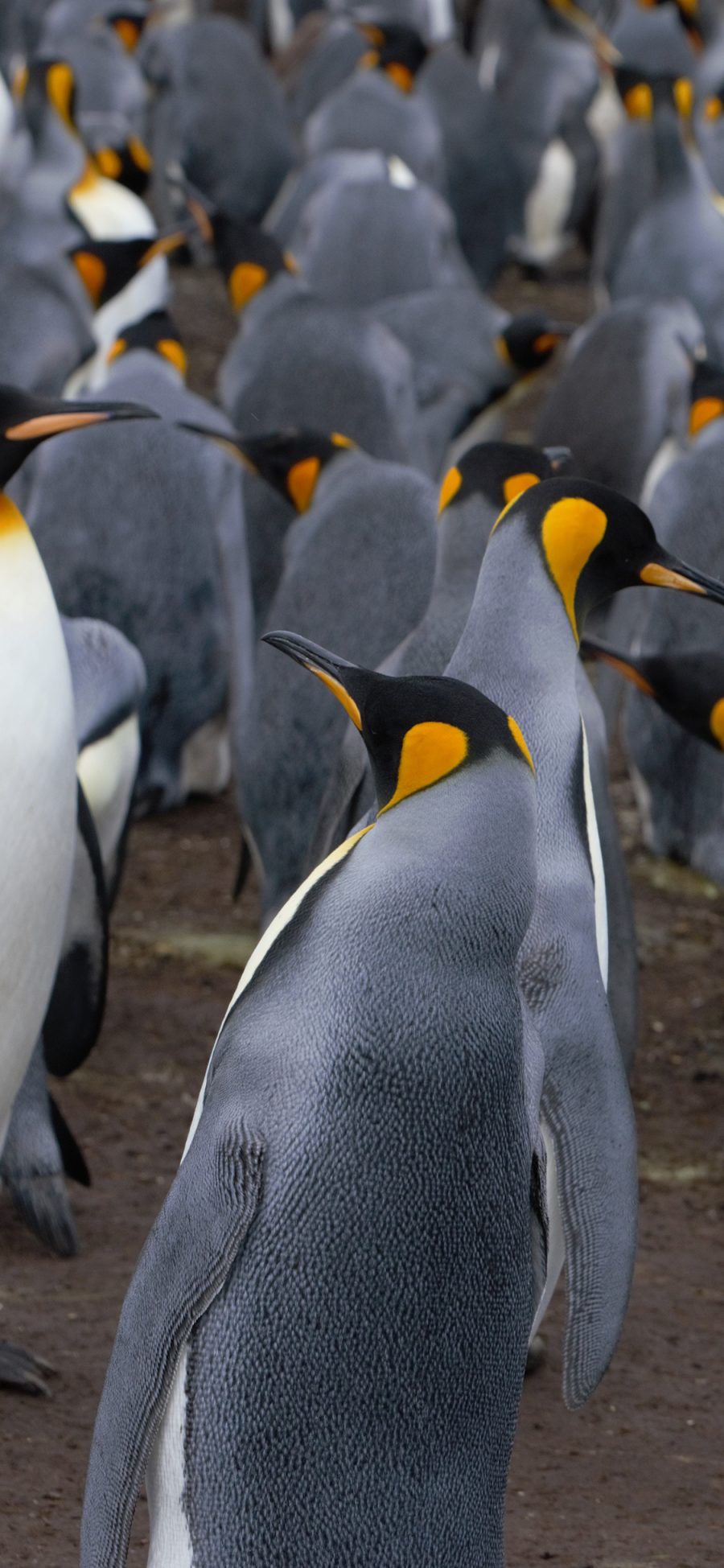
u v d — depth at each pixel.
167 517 15.01
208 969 13.09
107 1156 10.48
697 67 38.22
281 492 13.20
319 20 44.66
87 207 23.11
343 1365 5.16
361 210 23.11
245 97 34.34
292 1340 5.13
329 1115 5.12
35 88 23.03
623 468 18.84
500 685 7.09
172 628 15.14
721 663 10.84
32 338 17.84
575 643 7.30
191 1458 5.21
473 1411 5.32
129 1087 11.38
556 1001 6.72
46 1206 9.12
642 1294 9.32
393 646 11.16
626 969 9.12
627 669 11.08
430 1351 5.22
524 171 35.59
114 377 15.86
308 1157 5.11
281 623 11.60
